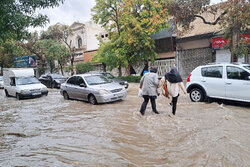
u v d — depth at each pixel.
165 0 12.97
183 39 17.91
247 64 7.09
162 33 18.98
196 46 17.69
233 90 6.89
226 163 3.03
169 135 4.39
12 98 13.27
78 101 9.91
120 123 5.56
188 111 6.64
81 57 31.22
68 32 29.36
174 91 6.00
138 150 3.68
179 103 8.05
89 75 9.96
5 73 14.23
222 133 4.36
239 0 10.09
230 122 5.20
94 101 8.73
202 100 7.92
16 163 3.38
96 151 3.71
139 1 16.95
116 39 19.16
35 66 34.25
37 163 3.35
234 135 4.24
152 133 4.57
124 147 3.86
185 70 18.81
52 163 3.31
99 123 5.69
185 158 3.25
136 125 5.28
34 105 9.66
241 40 10.84
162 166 3.03
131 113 6.71
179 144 3.86
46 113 7.57
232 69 7.06
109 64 18.75
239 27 10.95
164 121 5.48
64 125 5.71
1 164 3.36
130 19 16.28
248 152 3.39
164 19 16.31
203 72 7.91
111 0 17.83
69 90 10.25
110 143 4.10
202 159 3.18
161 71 20.31
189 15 12.28
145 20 16.62
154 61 19.34
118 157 3.41
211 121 5.36
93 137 4.52
